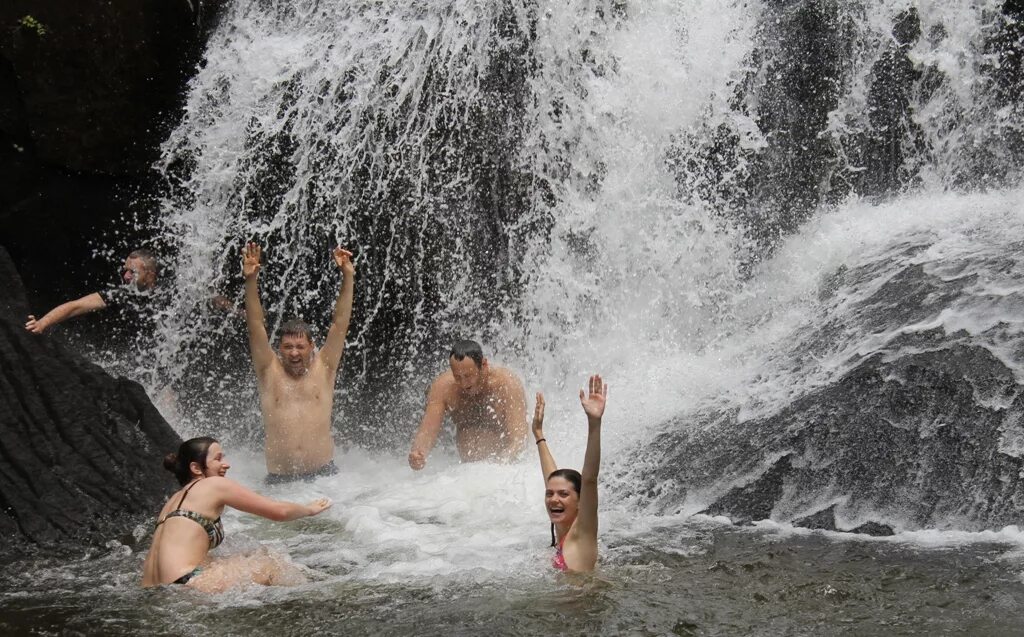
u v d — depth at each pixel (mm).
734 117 10125
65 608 5422
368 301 10578
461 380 8359
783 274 9625
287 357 8430
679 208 10086
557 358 10031
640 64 10234
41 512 7035
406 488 7918
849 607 5117
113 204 11367
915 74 10211
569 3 10227
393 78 10336
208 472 6234
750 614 5074
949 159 10219
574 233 10148
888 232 9523
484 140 10195
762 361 8633
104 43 10898
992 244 8609
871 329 8062
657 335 9859
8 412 7777
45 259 11531
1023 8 10195
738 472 7191
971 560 5711
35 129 10969
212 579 5590
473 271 10289
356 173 10391
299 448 8406
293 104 10625
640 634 4859
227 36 11219
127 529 7020
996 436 6648
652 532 6555
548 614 5117
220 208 10859
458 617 5102
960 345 7344
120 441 7887
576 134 10195
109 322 10961
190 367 10930
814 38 10219
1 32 10688
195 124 11031
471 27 10242
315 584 5629
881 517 6473
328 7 10922
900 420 7039
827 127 10141
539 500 7363
